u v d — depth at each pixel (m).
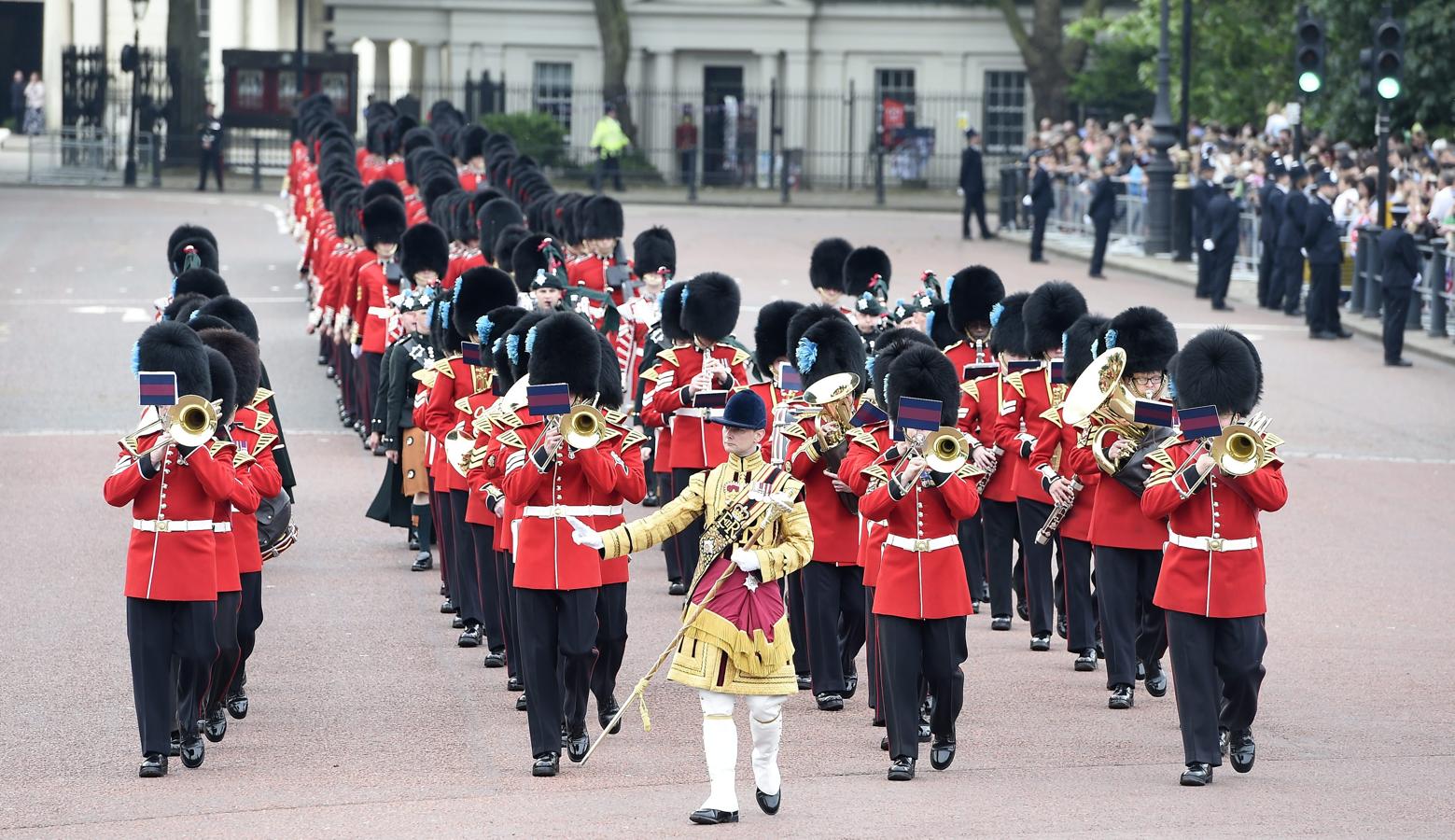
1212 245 108.50
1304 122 130.75
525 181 98.31
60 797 34.50
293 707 40.84
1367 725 39.69
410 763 36.78
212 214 156.62
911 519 36.03
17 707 40.47
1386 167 98.81
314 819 33.06
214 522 37.28
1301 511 62.03
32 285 110.88
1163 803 33.97
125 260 123.38
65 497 61.22
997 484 47.19
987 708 41.25
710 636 33.12
